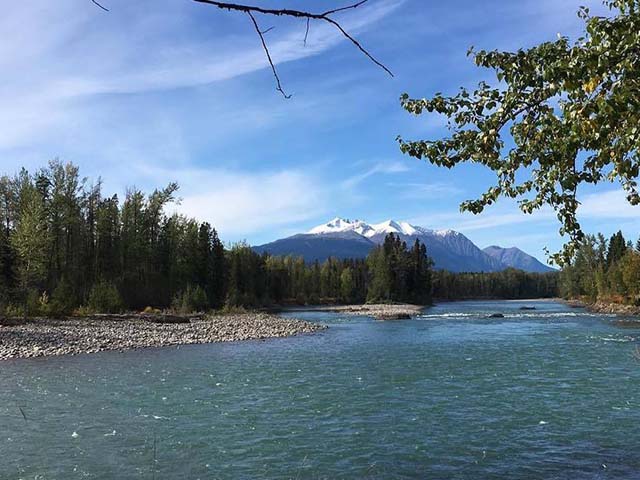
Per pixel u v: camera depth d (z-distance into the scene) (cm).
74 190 6894
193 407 1750
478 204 637
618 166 475
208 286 8281
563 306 11694
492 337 4200
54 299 5119
